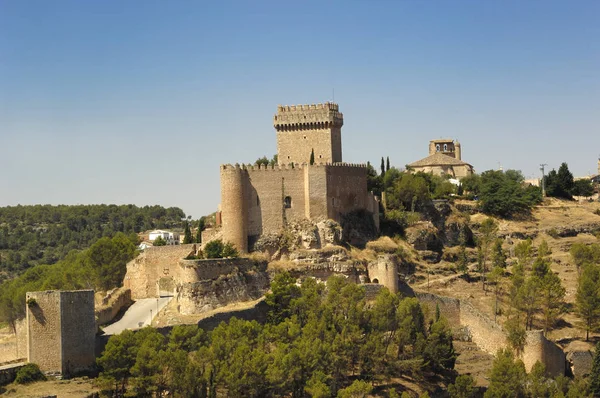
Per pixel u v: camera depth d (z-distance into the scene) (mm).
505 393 123938
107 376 104375
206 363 110875
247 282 144375
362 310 133000
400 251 170500
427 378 133000
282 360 113375
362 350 126312
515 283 154375
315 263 153625
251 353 112000
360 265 156875
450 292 166250
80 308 109812
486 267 180125
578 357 142250
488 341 146375
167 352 105625
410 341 134375
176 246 150375
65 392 100875
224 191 153000
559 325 155500
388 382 129750
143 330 114250
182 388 104125
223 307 136875
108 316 132250
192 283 134625
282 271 149750
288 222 158625
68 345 108250
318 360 117875
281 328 124062
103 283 156375
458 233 196875
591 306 148875
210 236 157125
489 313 155000
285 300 136125
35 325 107438
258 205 156625
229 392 107562
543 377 130375
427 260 179625
